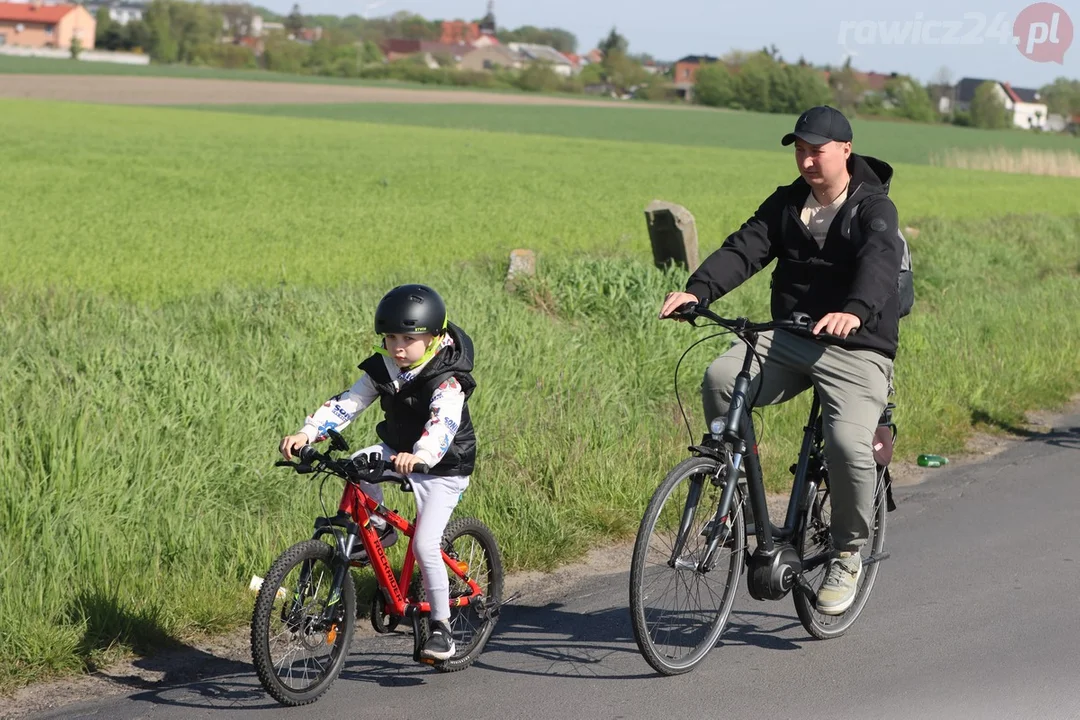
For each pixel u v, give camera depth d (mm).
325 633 8117
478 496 12141
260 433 13086
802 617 9367
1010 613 10109
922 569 11375
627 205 51531
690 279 8859
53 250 30609
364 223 40688
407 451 8367
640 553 8258
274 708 7977
